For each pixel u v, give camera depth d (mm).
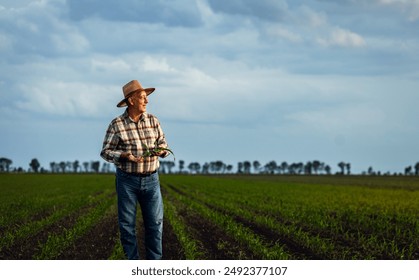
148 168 13258
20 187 77500
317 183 116250
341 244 20109
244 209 35094
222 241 20547
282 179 164250
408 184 114750
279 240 20969
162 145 13641
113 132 13234
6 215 31000
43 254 16922
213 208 38031
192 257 16125
